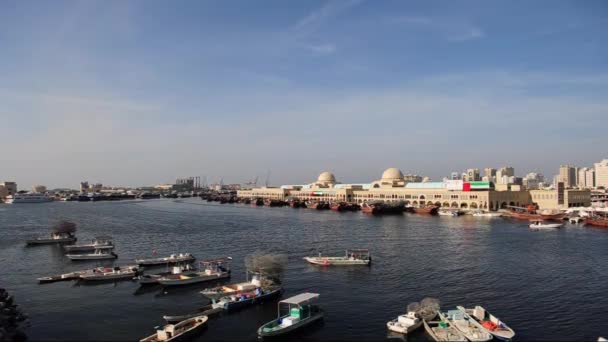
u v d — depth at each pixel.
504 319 67.94
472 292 82.69
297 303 66.81
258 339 61.62
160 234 174.50
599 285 86.62
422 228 183.50
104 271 98.81
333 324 66.88
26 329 66.12
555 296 79.69
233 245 143.00
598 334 61.91
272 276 92.19
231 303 73.44
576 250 124.88
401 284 89.31
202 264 112.50
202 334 63.44
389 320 68.25
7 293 81.44
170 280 89.00
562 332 62.69
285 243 145.50
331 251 128.50
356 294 82.69
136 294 84.94
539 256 115.94
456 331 60.94
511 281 90.12
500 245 134.88
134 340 61.84
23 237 171.75
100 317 71.50
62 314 73.06
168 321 67.94
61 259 123.94
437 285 87.94
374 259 114.88
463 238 150.88
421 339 60.44
